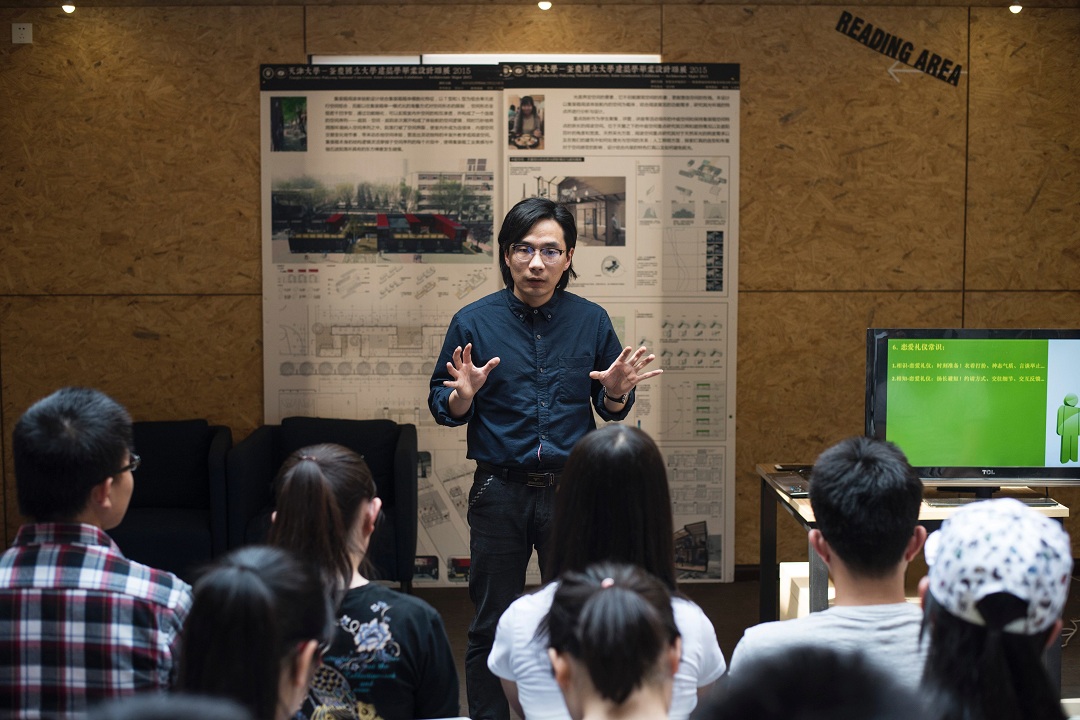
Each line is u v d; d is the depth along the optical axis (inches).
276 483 70.6
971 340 130.0
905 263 192.7
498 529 120.1
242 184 189.3
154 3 186.2
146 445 181.3
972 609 47.2
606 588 49.7
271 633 46.7
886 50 189.8
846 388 194.4
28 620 63.2
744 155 191.0
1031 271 193.2
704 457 194.4
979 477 130.6
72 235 188.1
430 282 191.5
